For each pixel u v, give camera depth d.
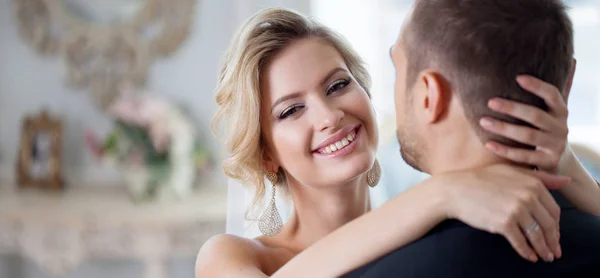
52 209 3.38
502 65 0.89
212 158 3.80
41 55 3.95
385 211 0.97
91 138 3.65
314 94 1.36
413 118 0.98
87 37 3.90
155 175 3.45
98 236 3.27
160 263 3.26
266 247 1.48
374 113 1.41
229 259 1.37
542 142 0.90
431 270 0.88
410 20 0.97
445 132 0.95
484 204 0.88
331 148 1.36
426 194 0.93
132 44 3.87
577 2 3.51
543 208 0.87
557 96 0.89
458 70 0.91
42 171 3.82
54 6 3.92
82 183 3.92
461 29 0.90
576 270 0.87
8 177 3.95
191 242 3.25
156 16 3.85
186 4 3.82
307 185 1.40
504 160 0.94
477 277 0.86
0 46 3.97
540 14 0.90
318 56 1.37
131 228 3.22
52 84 3.96
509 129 0.90
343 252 0.98
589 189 1.14
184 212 3.28
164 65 3.86
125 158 3.45
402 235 0.93
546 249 0.87
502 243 0.88
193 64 3.84
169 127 3.48
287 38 1.37
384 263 0.92
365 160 1.38
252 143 1.41
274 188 1.51
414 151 1.00
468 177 0.91
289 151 1.38
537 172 0.93
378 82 3.55
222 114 1.46
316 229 1.48
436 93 0.93
